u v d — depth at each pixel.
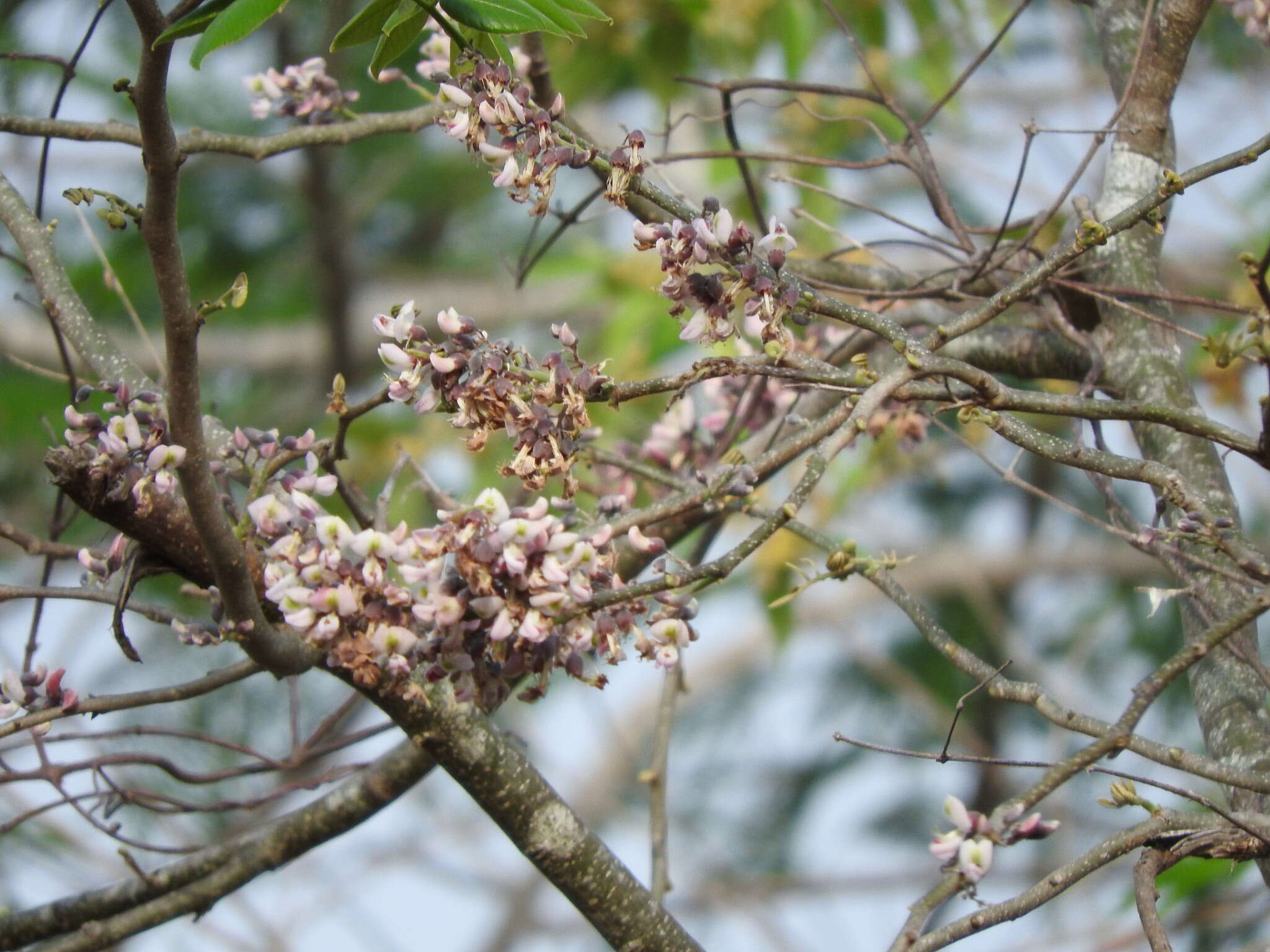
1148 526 1.49
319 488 1.43
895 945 1.37
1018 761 1.43
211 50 1.38
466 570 1.38
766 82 1.64
